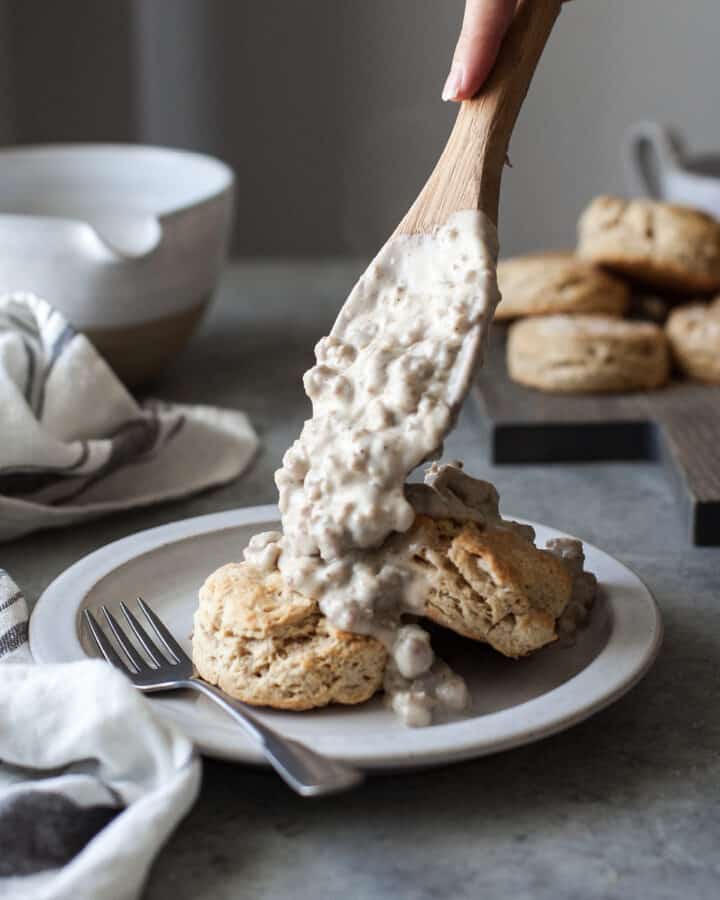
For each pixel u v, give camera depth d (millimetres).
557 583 595
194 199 929
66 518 747
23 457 741
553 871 506
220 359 1024
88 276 869
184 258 903
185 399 945
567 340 911
